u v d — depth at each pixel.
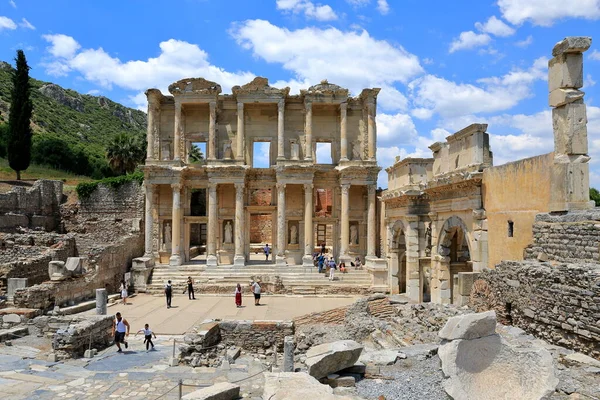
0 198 48.56
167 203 49.38
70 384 16.67
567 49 17.00
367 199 48.59
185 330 26.94
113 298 37.81
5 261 38.75
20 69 63.06
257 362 21.25
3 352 20.61
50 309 30.08
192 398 12.86
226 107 50.09
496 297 18.45
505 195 20.92
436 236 28.05
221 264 48.66
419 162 34.03
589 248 15.18
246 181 48.97
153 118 48.75
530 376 9.82
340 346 12.70
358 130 50.50
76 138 106.19
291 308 34.31
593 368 11.94
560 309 14.41
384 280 42.56
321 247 57.50
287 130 50.28
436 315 19.33
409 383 11.73
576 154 17.22
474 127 23.28
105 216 54.12
